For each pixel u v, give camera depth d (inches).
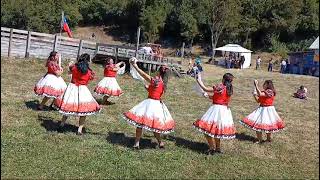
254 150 392.2
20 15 2591.0
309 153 401.4
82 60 369.4
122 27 3036.4
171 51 2593.5
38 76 753.0
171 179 299.9
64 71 840.9
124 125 432.8
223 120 348.5
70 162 312.7
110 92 542.0
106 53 1048.2
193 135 419.5
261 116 411.2
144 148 357.4
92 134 384.8
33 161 308.2
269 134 421.1
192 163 335.9
